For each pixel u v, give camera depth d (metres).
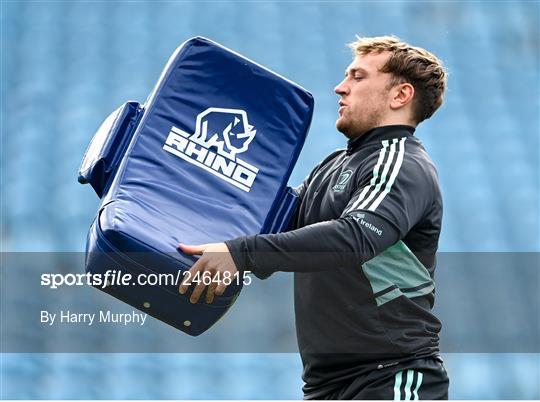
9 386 18.31
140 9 31.08
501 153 26.91
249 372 18.81
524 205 24.84
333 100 27.67
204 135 10.41
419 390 9.85
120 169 10.12
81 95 27.20
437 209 10.02
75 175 23.77
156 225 9.74
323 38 30.81
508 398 19.56
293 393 18.50
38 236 21.66
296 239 9.09
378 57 10.55
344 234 9.12
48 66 28.36
